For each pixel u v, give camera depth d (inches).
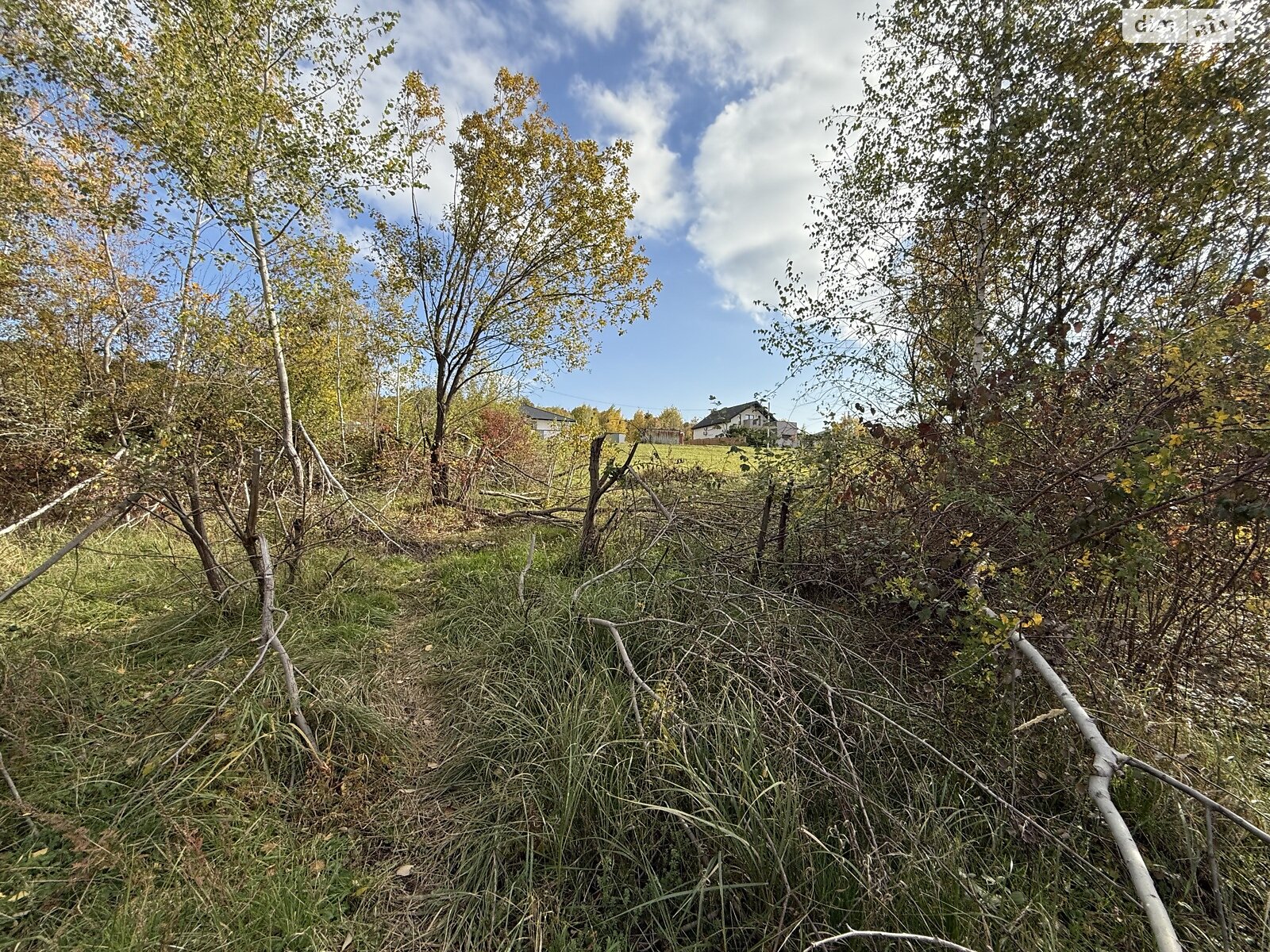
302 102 188.2
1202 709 93.8
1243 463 73.1
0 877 65.8
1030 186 149.7
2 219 181.6
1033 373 112.8
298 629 132.9
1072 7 142.8
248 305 201.5
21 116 187.9
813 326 177.9
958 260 173.0
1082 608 103.2
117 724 93.2
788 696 90.4
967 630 97.7
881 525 127.3
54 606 133.3
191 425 158.4
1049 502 97.3
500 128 315.6
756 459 159.6
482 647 131.4
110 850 69.0
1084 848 72.2
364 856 76.5
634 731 88.0
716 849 69.2
